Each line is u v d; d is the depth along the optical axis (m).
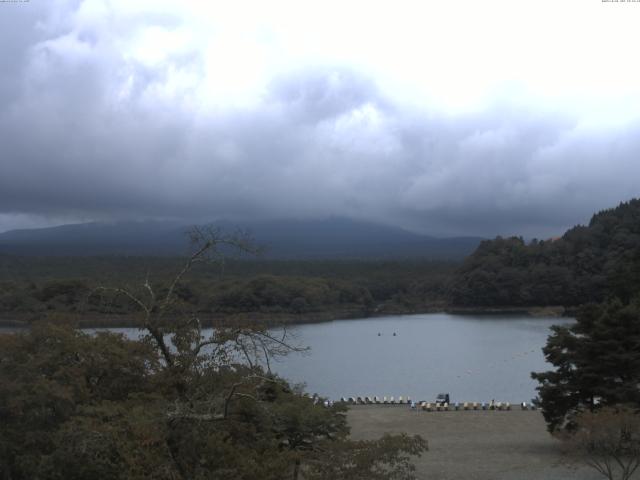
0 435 24.42
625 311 42.69
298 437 28.94
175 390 22.00
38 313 86.69
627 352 42.16
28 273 171.38
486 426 54.56
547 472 37.75
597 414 34.12
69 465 21.55
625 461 37.00
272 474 19.62
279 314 172.25
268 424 23.42
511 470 38.62
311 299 192.75
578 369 43.06
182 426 19.81
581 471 37.25
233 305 152.12
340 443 21.55
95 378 28.14
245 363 24.75
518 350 123.12
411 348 129.38
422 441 21.98
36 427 24.98
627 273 79.69
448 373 98.38
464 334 154.75
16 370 26.20
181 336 22.52
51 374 27.11
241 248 22.89
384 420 58.09
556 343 43.78
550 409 43.66
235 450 19.83
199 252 22.52
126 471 18.41
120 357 27.42
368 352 123.81
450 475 37.75
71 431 20.58
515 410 63.31
